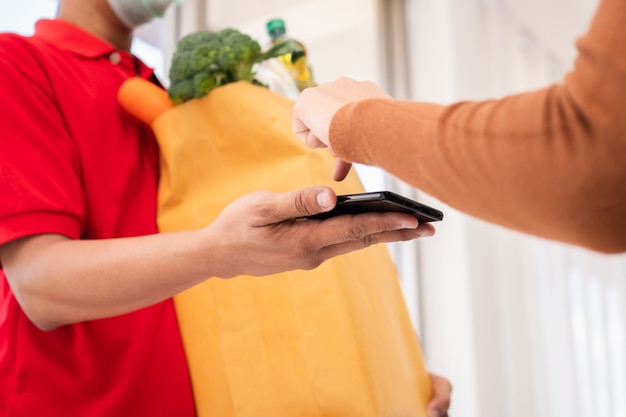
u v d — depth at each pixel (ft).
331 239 2.22
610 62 1.55
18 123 2.74
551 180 1.64
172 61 3.33
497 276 8.07
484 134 1.73
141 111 3.23
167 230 3.15
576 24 10.05
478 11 9.06
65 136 2.95
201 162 3.18
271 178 3.02
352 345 2.77
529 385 7.82
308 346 2.81
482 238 8.09
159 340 2.94
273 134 3.06
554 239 1.81
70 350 2.76
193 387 2.96
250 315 2.93
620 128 1.54
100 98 3.22
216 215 3.06
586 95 1.59
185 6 6.84
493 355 7.72
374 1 8.61
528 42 9.86
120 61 3.52
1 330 2.81
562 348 8.34
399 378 3.08
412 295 8.00
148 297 2.57
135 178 3.22
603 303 9.51
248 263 2.39
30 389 2.64
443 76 8.58
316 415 2.75
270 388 2.83
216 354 2.93
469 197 1.82
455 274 7.85
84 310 2.61
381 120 1.94
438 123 1.82
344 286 2.85
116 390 2.77
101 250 2.57
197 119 3.19
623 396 9.27
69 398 2.68
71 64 3.20
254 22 7.45
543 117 1.67
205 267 2.44
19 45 2.98
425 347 7.89
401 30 9.00
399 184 7.97
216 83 3.23
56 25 3.39
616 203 1.61
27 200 2.62
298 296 2.87
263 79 3.83
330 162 3.16
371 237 2.34
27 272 2.62
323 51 8.02
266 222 2.23
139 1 3.53
